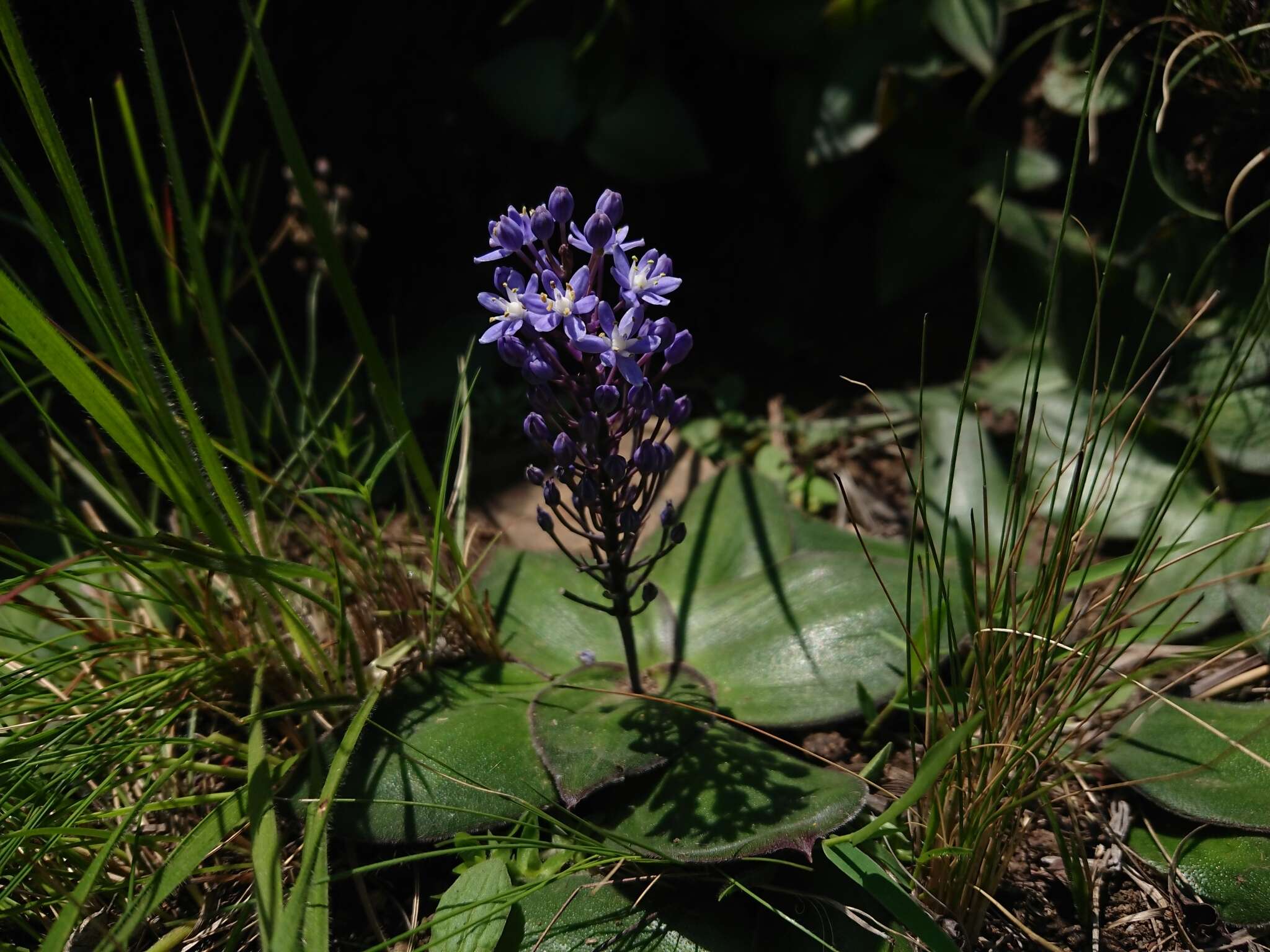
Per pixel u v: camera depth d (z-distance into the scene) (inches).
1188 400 15.3
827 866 11.6
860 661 13.0
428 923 10.5
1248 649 13.4
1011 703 11.2
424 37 19.5
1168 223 15.7
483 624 13.6
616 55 19.1
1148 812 12.4
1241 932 11.6
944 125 17.8
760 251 20.7
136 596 12.4
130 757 11.9
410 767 12.0
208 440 11.7
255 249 19.6
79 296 11.1
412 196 20.5
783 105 18.9
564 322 10.8
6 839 10.8
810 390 19.3
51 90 17.9
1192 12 14.6
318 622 13.8
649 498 11.6
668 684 13.0
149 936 11.8
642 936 11.3
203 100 18.8
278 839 11.1
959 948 10.7
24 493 16.6
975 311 18.7
